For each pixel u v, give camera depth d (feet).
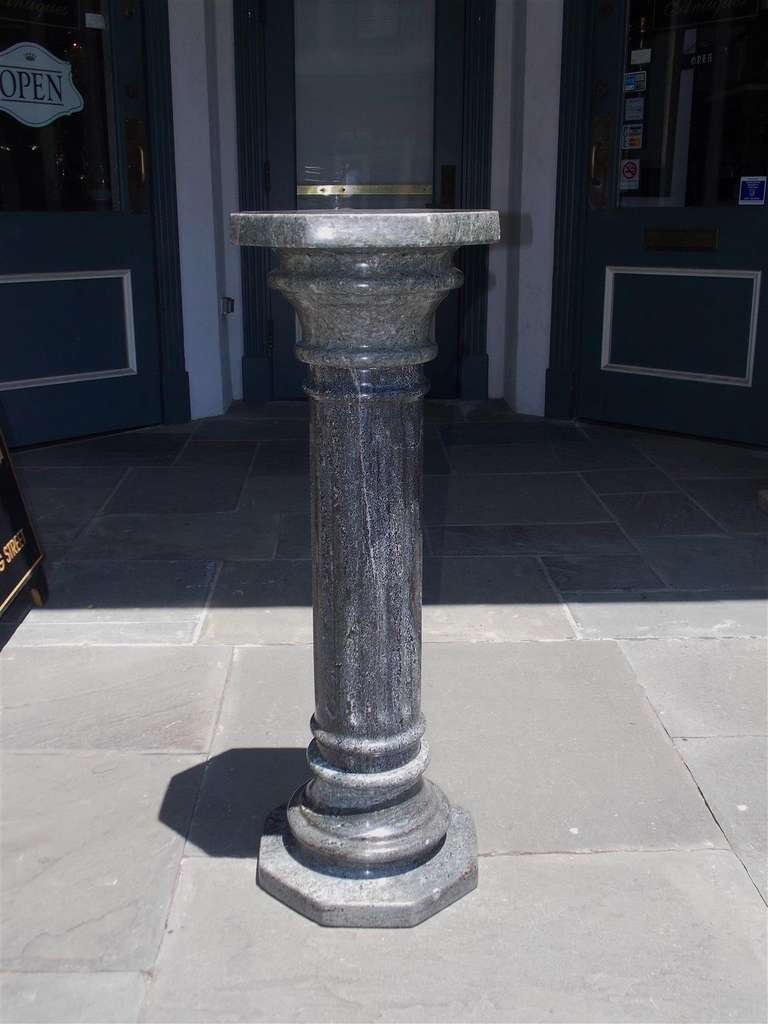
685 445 17.85
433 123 20.03
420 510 6.73
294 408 20.68
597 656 10.30
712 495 15.17
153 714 9.26
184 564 12.64
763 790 8.16
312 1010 6.07
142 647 10.52
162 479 16.05
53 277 17.22
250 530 13.82
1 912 6.86
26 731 8.96
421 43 19.66
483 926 6.75
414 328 6.32
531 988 6.24
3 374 17.06
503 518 14.28
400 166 20.33
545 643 10.59
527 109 18.65
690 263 17.37
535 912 6.86
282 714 9.27
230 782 8.26
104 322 18.07
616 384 18.86
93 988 6.23
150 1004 6.12
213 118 18.98
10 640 10.66
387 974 6.34
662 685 9.76
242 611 11.35
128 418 18.79
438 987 6.25
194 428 19.12
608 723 9.11
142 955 6.50
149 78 17.53
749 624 11.02
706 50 16.51
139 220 18.02
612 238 18.20
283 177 20.18
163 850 7.47
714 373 17.63
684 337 17.81
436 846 7.13
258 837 7.62
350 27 19.56
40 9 16.20
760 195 16.46
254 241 5.95
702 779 8.30
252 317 20.75
